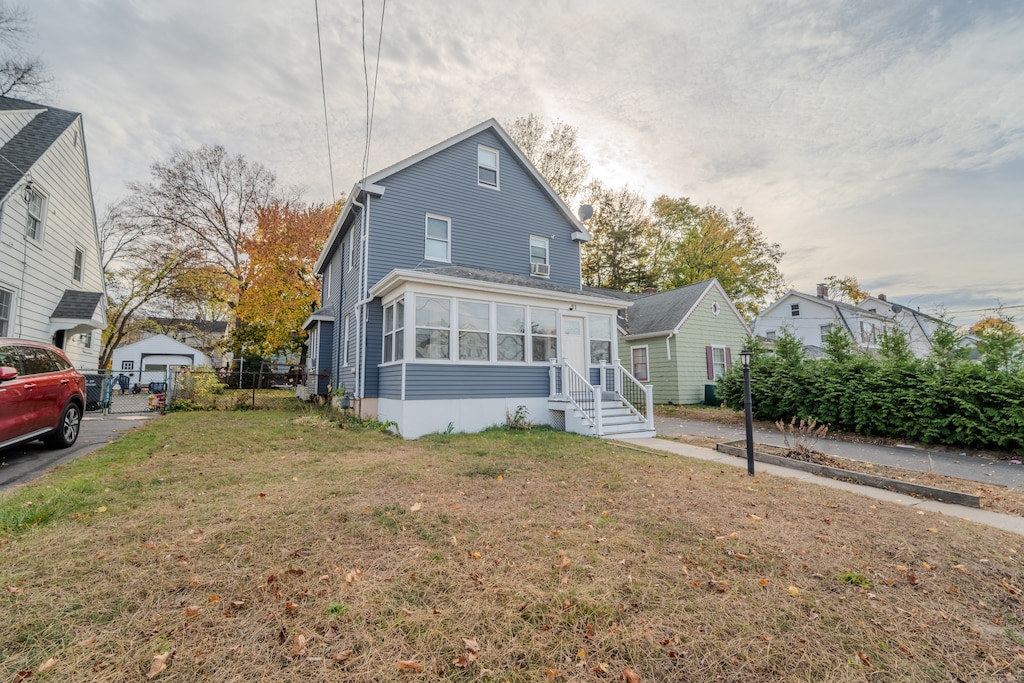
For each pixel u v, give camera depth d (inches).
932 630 103.6
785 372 478.6
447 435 368.2
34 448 276.4
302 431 367.6
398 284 390.3
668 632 98.8
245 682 79.5
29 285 430.6
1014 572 133.4
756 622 103.8
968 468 276.8
